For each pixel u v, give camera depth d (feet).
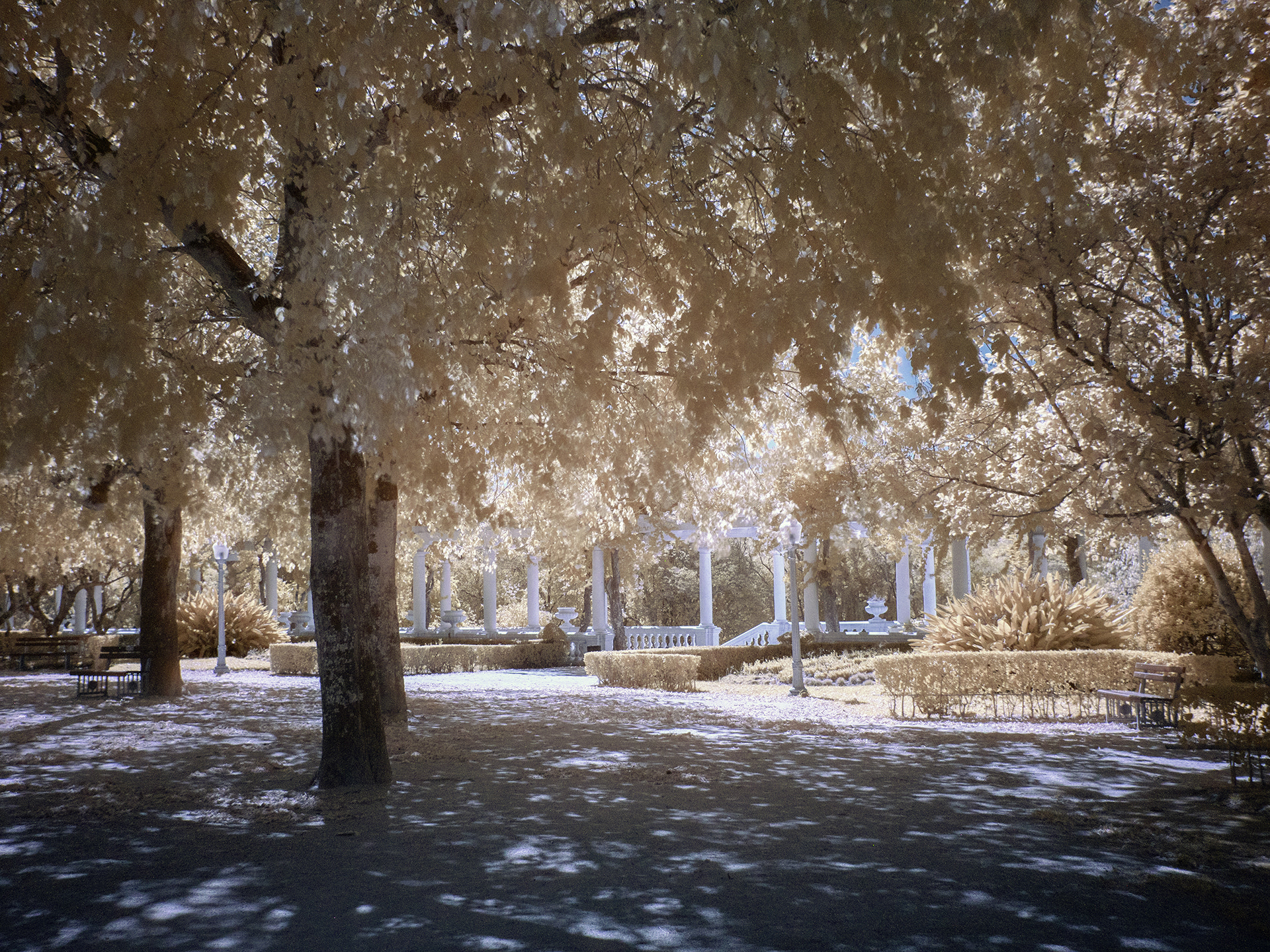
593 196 21.93
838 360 21.83
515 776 29.01
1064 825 21.85
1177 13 26.61
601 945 13.75
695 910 15.51
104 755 34.45
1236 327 26.04
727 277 22.29
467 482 40.55
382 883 17.26
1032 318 27.35
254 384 23.32
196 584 125.39
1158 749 34.12
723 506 52.42
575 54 19.29
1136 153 25.94
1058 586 60.39
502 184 21.48
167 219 22.93
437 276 25.63
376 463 35.32
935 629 63.26
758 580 168.45
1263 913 15.14
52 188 24.81
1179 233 25.76
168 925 14.89
